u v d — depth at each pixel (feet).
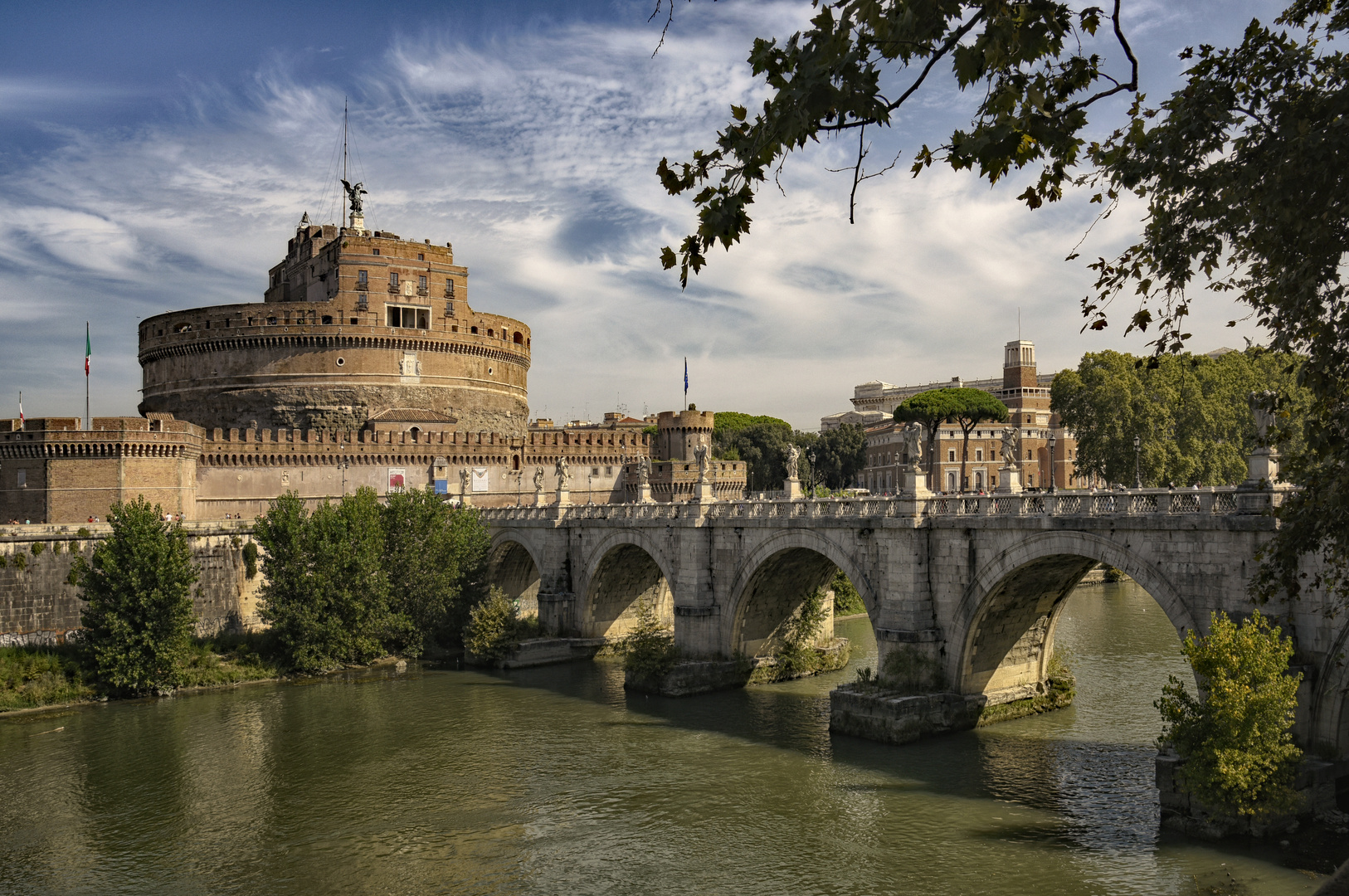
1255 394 62.34
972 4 33.32
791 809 135.13
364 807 142.82
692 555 214.48
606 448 415.23
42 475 281.54
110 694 214.07
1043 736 161.38
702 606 212.43
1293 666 113.70
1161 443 331.57
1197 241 50.19
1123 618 276.00
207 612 253.65
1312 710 114.11
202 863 125.08
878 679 169.17
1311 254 48.67
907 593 165.48
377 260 385.29
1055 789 137.49
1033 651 175.01
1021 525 147.33
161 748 174.60
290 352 376.68
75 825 138.31
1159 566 129.80
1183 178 49.19
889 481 572.92
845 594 322.75
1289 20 50.08
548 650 252.01
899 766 149.48
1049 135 35.01
